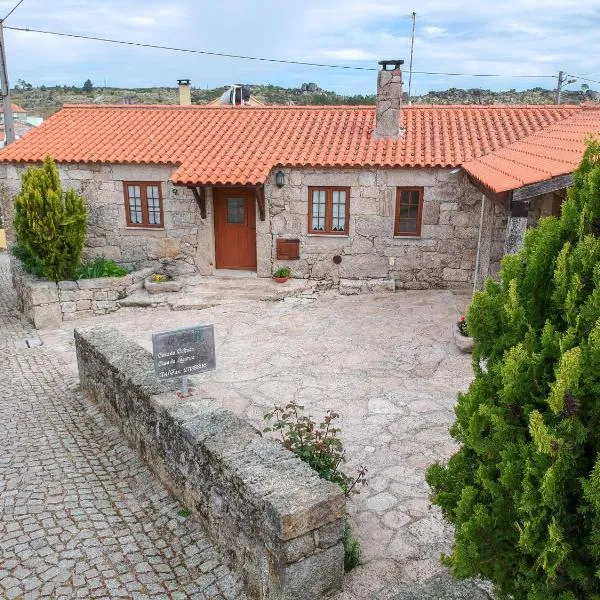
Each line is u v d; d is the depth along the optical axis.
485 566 2.80
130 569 4.40
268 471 4.17
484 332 3.07
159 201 12.55
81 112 14.52
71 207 11.41
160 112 14.34
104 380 6.93
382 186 11.79
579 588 2.54
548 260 2.82
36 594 4.15
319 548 3.85
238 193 12.61
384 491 5.37
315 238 12.34
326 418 5.25
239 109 14.25
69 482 5.66
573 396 2.38
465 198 11.66
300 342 9.57
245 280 12.62
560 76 29.75
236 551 4.27
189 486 4.93
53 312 11.34
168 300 11.85
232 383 8.00
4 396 8.00
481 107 13.69
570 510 2.49
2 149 12.84
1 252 19.80
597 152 2.83
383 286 12.26
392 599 3.15
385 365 8.50
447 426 6.60
